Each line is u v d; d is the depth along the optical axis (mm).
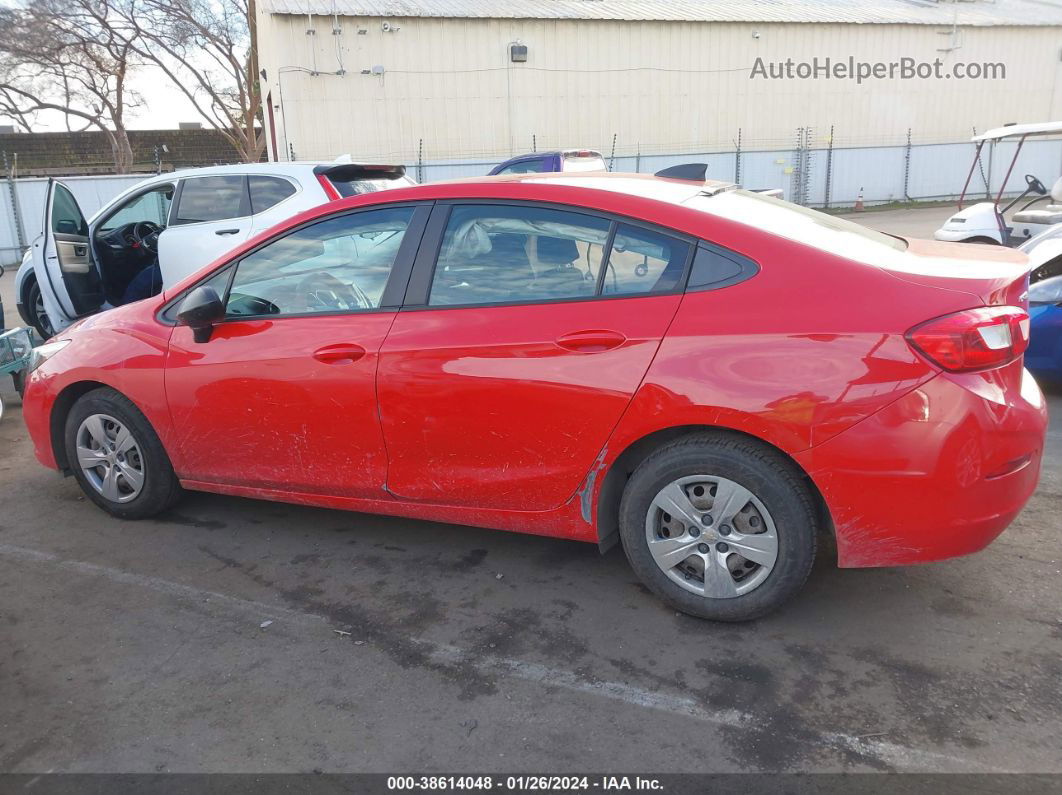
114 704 2840
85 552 3986
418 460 3463
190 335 3902
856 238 3256
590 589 3504
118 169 33656
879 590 3395
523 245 3299
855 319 2797
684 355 2955
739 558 3102
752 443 2965
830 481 2830
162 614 3412
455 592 3525
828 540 3830
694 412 2938
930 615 3203
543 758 2523
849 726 2609
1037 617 3160
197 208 7340
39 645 3211
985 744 2506
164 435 4027
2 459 5371
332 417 3553
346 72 22875
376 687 2895
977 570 3525
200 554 3934
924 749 2494
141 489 4207
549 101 24688
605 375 3059
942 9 29281
